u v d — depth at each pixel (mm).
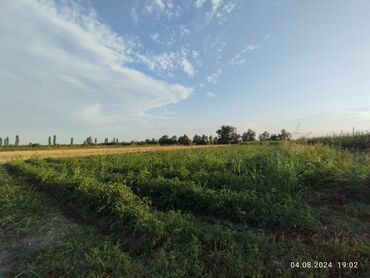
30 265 3908
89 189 6727
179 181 6816
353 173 6023
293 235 4340
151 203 6102
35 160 15938
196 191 5910
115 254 4098
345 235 4121
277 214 4824
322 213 4891
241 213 5012
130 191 6555
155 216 4992
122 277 3576
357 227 4371
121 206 5398
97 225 5508
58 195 7547
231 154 10656
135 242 4562
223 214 5270
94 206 6047
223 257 3799
